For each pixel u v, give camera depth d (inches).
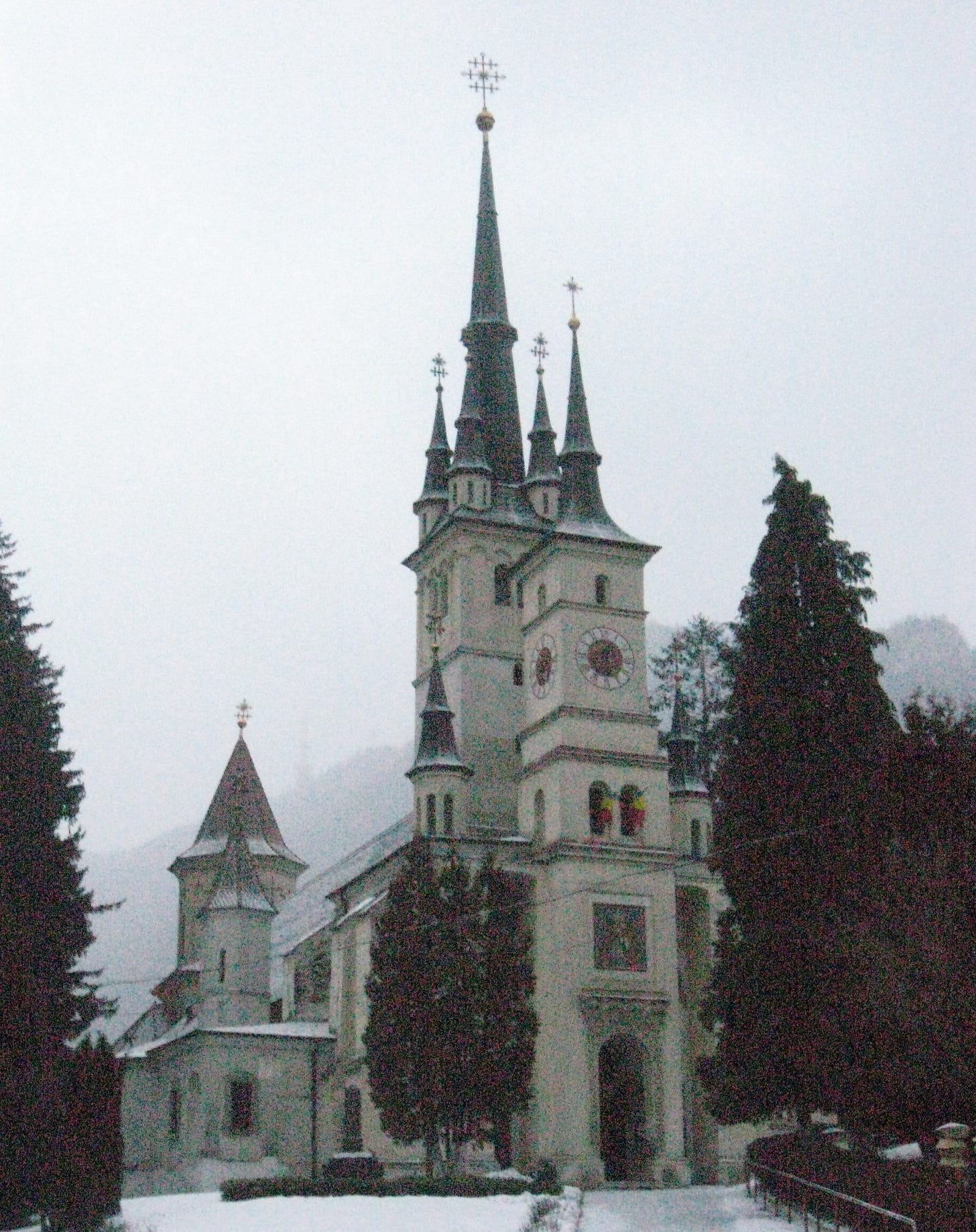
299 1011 3661.4
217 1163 3159.5
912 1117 1878.7
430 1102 2497.5
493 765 3528.5
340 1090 3233.3
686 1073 3248.0
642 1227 2011.6
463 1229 1910.7
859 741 2261.3
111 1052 1993.1
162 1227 1985.7
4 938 1964.8
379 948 2623.0
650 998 3048.7
